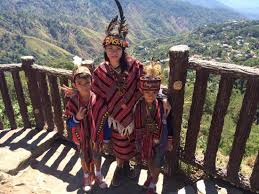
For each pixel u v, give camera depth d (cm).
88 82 365
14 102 802
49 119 557
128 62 362
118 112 375
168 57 391
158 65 351
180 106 406
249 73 350
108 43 347
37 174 473
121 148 400
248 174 487
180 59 380
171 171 452
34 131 564
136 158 472
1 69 535
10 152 501
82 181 457
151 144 380
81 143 402
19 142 532
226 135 828
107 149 496
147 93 350
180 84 392
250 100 362
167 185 444
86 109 382
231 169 411
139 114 371
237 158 399
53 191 439
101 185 432
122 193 428
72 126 389
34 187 433
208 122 1012
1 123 586
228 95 375
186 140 432
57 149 535
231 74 361
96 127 390
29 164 495
